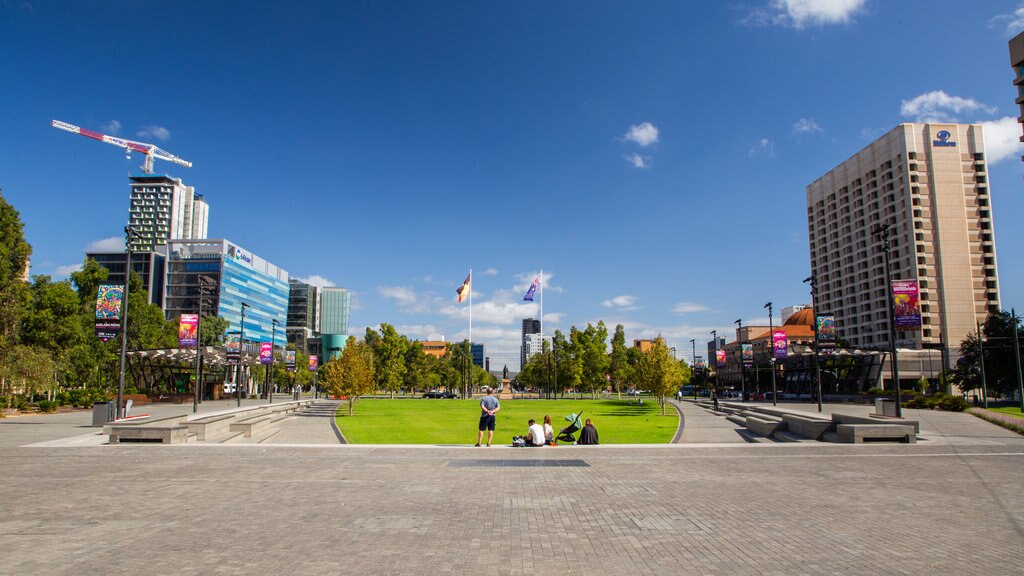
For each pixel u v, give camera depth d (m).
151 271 148.88
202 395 83.62
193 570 6.48
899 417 24.97
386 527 8.41
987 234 114.69
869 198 125.94
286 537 7.87
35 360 41.88
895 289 26.75
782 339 52.56
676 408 56.59
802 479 12.48
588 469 13.82
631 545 7.48
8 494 10.85
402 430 31.42
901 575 6.29
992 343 64.62
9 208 46.22
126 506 9.81
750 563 6.73
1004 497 10.57
